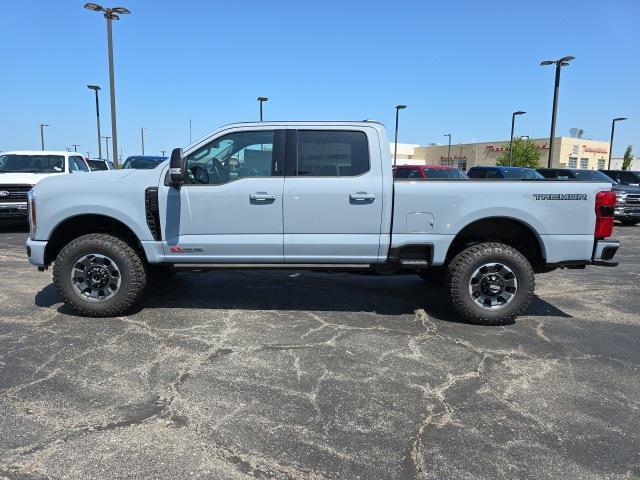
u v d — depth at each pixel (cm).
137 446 296
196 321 523
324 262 521
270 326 512
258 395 362
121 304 520
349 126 512
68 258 513
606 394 376
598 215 507
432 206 507
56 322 510
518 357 444
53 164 1271
